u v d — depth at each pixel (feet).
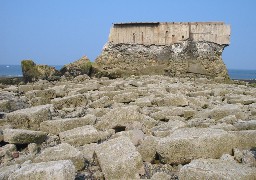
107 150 18.17
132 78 88.89
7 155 20.68
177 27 108.78
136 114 27.07
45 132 25.02
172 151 18.24
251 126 22.97
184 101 36.19
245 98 41.60
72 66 105.09
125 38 115.14
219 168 14.89
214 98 44.32
